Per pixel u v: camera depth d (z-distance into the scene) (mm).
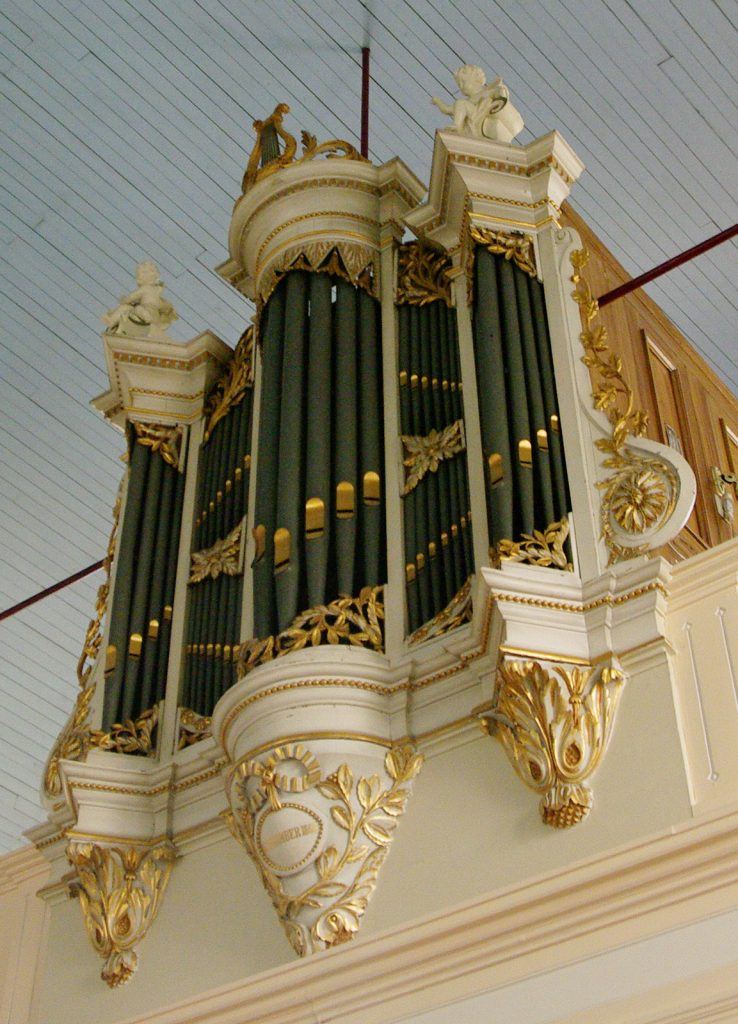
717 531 7273
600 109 9242
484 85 7414
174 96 9312
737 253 9672
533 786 5156
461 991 4691
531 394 6121
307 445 6473
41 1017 5965
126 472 7684
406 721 5586
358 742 5523
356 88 9234
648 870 4539
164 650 6805
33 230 9742
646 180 9469
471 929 4738
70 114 9367
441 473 6270
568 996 4504
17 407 10320
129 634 6852
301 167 7355
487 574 5316
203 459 7539
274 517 6336
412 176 7434
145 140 9445
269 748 5516
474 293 6605
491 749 5406
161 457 7625
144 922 5906
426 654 5672
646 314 7852
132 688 6645
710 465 7539
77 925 6184
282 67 9188
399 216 7348
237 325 10062
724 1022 4227
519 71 9133
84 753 6434
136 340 7875
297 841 5371
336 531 6168
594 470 5832
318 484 6305
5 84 9266
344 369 6738
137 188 9609
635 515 5582
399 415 6602
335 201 7348
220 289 9922
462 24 8984
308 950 5242
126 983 5824
